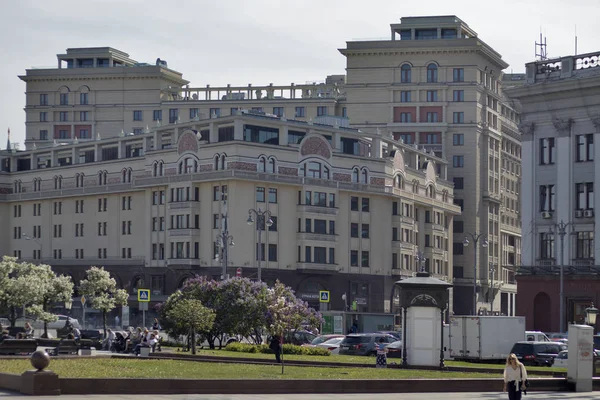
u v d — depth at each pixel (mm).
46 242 171750
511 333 77812
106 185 160125
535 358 74562
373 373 54000
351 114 196000
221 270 140625
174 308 75562
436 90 192500
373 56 195500
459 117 191625
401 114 194125
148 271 151375
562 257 103625
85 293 115250
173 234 146750
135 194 156750
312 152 148875
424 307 59969
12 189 179375
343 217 152500
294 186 145875
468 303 187750
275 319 69562
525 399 46250
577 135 108312
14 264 99375
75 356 62031
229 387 44344
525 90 111312
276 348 63531
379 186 156000
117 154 165000
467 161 190750
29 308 94938
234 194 140125
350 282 152250
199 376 47531
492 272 179750
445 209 176875
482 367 63719
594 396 49188
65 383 40906
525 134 112500
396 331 109625
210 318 74562
